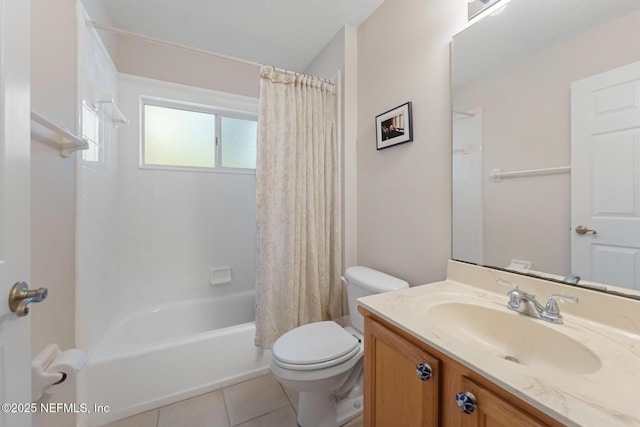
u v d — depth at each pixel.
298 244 1.72
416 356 0.75
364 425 0.98
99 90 1.42
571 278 0.87
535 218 0.96
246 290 2.48
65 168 1.14
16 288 0.60
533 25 0.96
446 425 0.69
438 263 1.32
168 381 1.47
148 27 1.86
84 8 1.29
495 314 0.89
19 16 0.62
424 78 1.37
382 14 1.63
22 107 0.63
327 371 1.14
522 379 0.55
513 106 1.01
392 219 1.58
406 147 1.48
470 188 1.16
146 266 2.09
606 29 0.79
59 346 1.08
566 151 0.87
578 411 0.46
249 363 1.68
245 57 2.24
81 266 1.27
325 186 1.86
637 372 0.57
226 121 2.46
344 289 1.87
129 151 2.02
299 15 1.73
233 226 2.43
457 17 1.21
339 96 1.86
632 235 0.75
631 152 0.74
